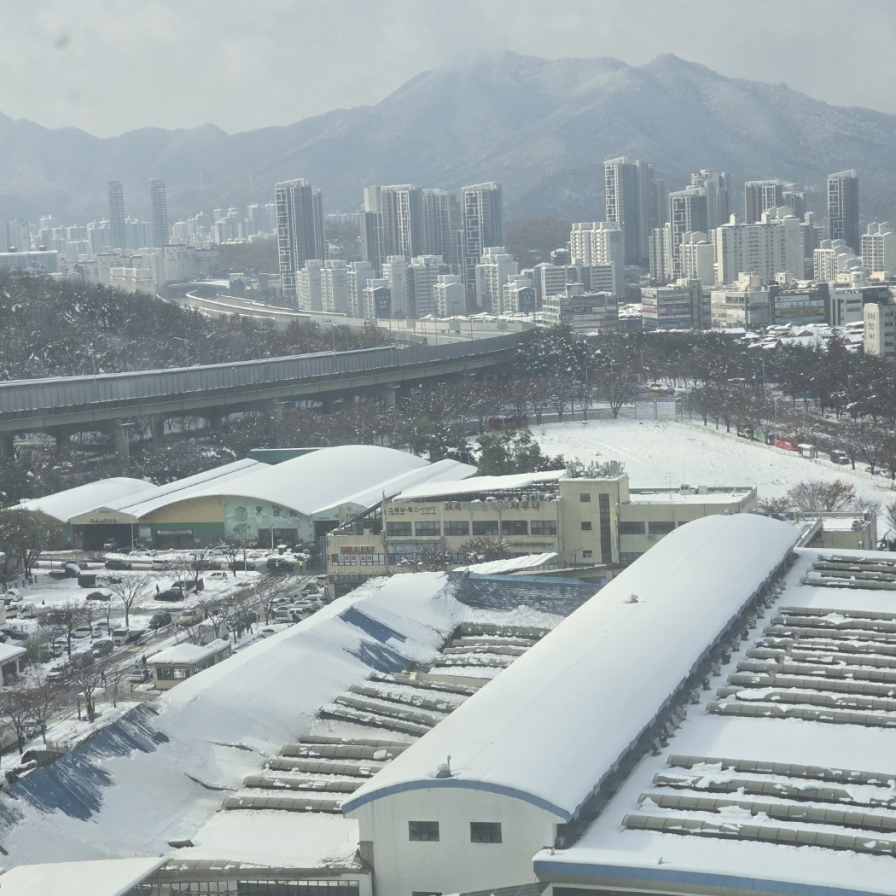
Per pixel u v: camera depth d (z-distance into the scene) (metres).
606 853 90.81
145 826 111.75
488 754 102.31
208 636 195.12
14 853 103.81
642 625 134.75
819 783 101.94
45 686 168.25
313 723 134.25
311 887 100.00
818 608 150.75
